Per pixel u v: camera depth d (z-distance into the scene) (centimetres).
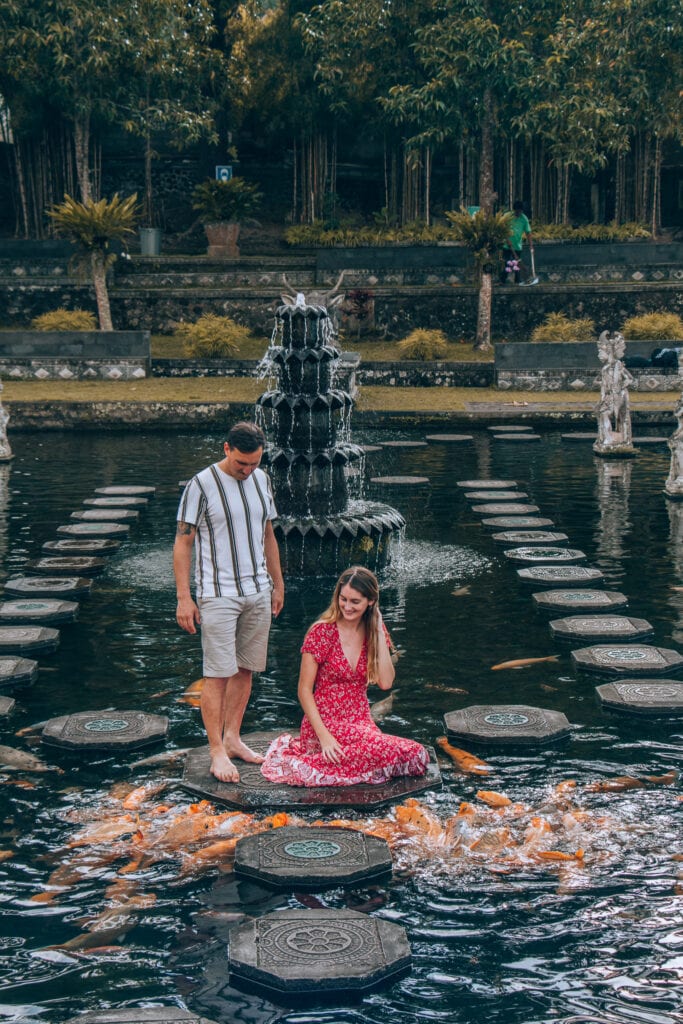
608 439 1556
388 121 2922
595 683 607
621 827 424
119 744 511
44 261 2847
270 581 498
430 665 640
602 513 1124
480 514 1119
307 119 3172
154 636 701
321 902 369
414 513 1133
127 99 2938
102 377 2311
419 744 481
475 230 2444
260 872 384
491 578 853
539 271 2777
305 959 330
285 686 600
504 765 491
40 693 593
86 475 1410
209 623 465
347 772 461
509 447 1678
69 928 354
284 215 3509
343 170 3503
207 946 345
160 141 3456
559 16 2780
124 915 362
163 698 584
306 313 897
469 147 2842
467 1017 308
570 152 2639
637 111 2734
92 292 2780
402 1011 312
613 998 316
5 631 695
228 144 3381
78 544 970
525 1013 310
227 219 3095
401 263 2834
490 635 701
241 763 489
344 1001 317
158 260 2948
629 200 3153
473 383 2300
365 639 468
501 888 378
